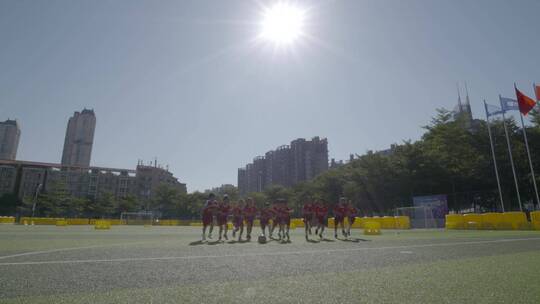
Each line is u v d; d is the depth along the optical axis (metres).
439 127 45.97
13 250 7.64
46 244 9.55
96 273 4.70
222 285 3.97
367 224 20.02
